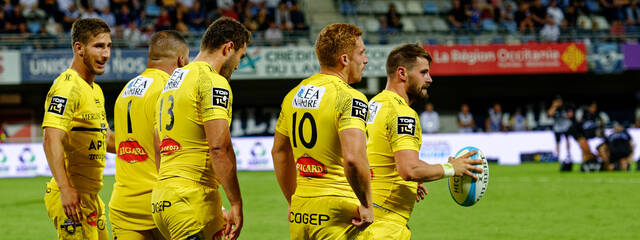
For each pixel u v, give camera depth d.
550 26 85.81
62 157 15.16
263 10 80.44
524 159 72.00
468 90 89.12
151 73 16.27
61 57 70.69
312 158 12.64
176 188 13.81
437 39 81.69
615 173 55.75
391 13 85.12
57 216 16.11
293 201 13.05
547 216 32.22
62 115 15.27
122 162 16.20
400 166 13.81
